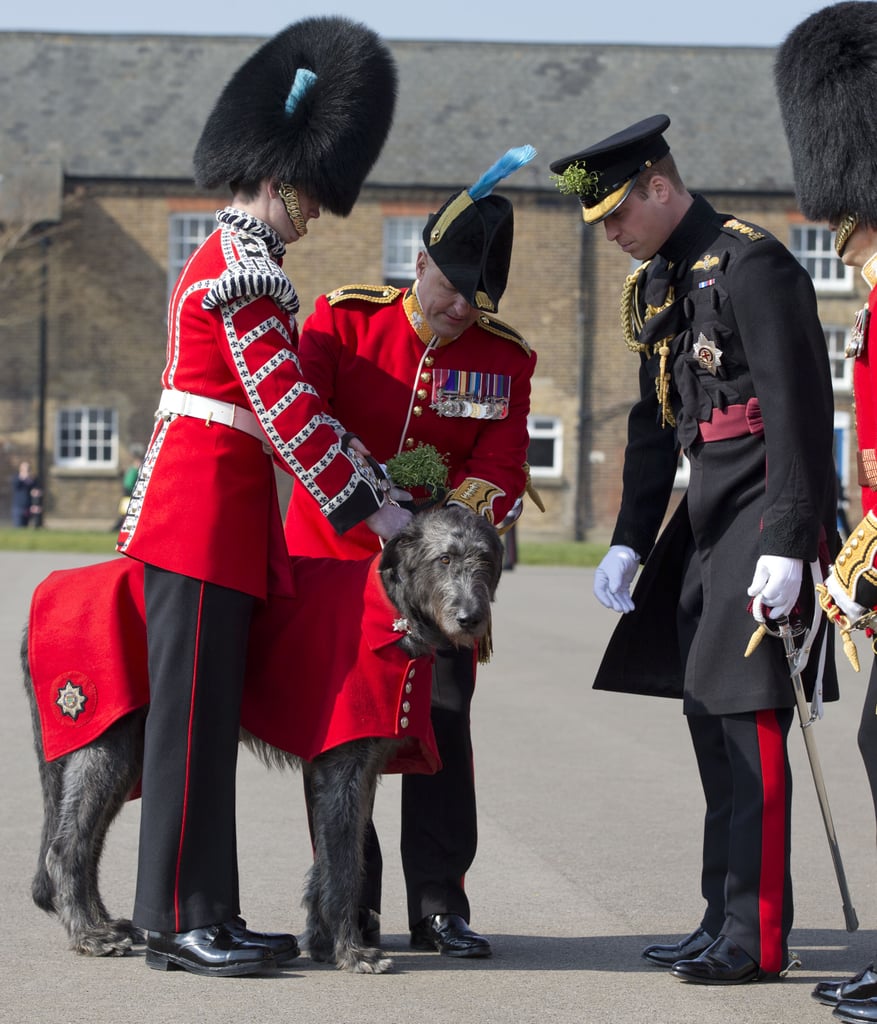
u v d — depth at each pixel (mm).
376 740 11344
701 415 11633
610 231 11984
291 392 11336
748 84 86750
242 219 11797
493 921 12891
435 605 10984
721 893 11797
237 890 11672
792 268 11320
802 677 11953
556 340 81750
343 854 11375
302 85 11938
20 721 22672
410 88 85250
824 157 10883
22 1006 10359
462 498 12328
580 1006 10477
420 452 12156
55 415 81750
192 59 87750
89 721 11547
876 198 10688
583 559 61750
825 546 11461
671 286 11781
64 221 81250
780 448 10984
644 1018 10188
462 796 12305
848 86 10797
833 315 80562
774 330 11117
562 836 15852
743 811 11328
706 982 11047
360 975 11297
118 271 81500
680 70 87188
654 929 12672
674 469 12609
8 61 86875
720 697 11367
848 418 79688
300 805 17516
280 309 11570
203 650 11344
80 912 11812
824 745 21625
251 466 11586
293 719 11461
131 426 81750
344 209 12258
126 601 11734
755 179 81875
